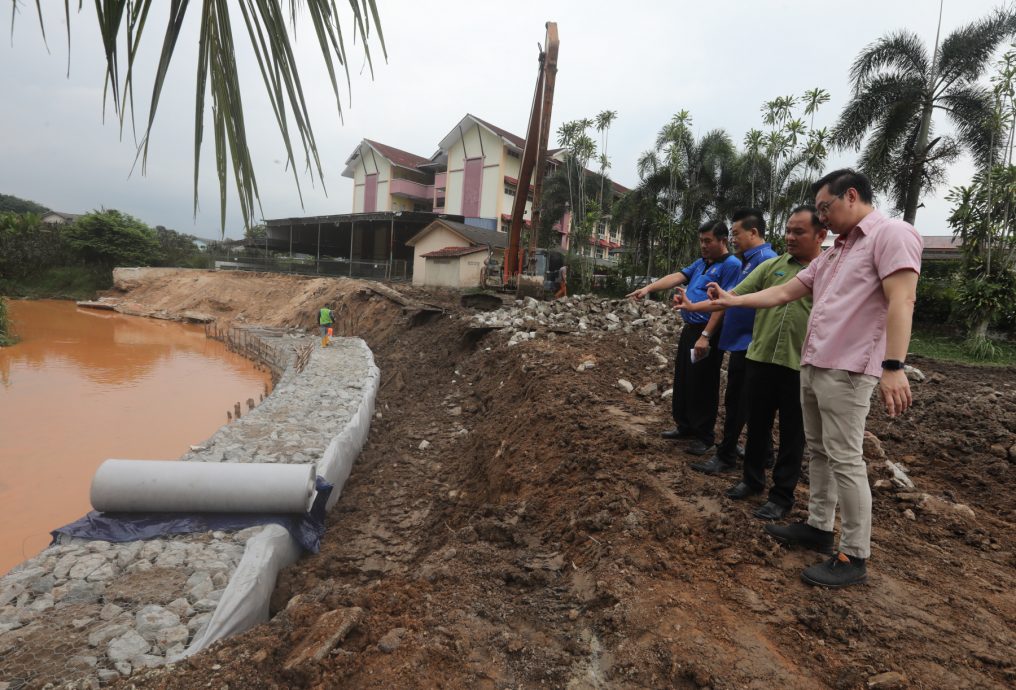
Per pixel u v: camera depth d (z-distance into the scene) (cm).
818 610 261
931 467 488
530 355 890
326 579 473
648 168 2598
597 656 247
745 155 2462
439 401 1051
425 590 313
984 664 228
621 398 652
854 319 264
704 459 458
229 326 3025
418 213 3262
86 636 354
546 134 1380
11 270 4541
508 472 557
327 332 1802
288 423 830
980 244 1434
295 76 134
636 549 320
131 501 485
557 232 3366
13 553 750
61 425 1311
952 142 1842
